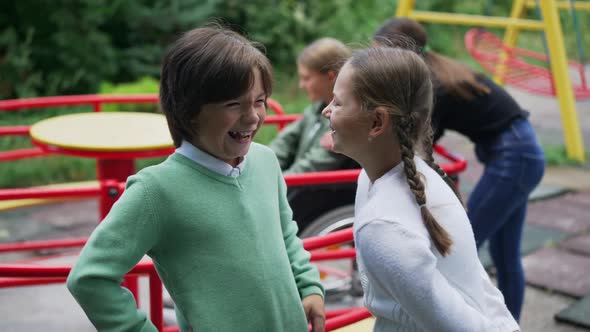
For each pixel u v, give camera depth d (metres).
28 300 3.95
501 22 6.98
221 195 1.69
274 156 1.91
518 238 3.38
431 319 1.54
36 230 4.98
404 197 1.61
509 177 3.21
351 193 3.53
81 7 8.27
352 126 1.65
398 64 1.63
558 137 7.89
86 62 8.28
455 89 3.14
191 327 1.67
